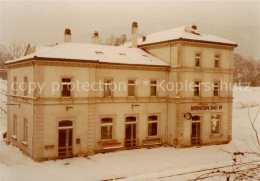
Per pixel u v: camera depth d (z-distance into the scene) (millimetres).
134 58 31312
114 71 28828
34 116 24484
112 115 28688
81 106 26422
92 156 26750
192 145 31859
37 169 22406
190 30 33969
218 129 34125
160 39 33844
